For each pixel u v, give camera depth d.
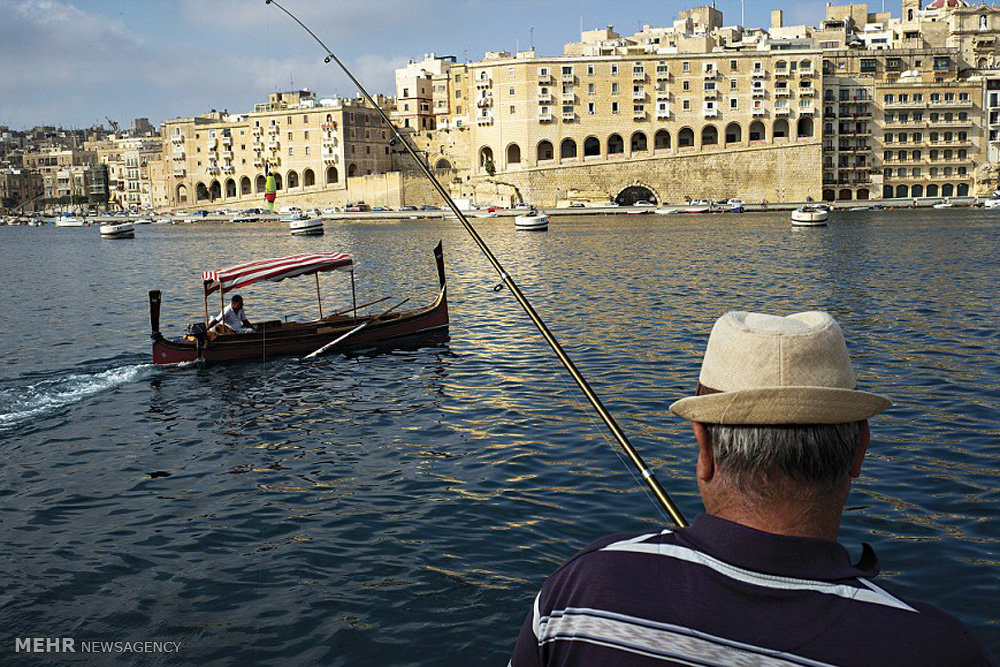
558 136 144.50
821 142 137.38
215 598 9.48
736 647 1.93
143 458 15.10
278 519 11.90
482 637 8.48
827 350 2.10
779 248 65.31
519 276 49.44
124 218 183.38
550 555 10.30
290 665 8.12
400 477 13.56
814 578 1.99
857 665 1.88
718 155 140.38
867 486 12.28
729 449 2.10
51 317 35.78
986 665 1.93
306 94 195.25
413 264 61.22
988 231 77.81
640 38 174.00
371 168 172.00
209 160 180.88
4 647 8.50
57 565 10.48
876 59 147.50
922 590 9.04
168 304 40.66
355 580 9.80
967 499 11.63
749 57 139.38
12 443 16.22
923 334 25.47
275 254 77.88
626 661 1.97
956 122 136.62
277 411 18.25
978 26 150.25
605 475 13.18
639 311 32.66
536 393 19.09
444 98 163.50
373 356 24.20
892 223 96.25
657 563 2.09
